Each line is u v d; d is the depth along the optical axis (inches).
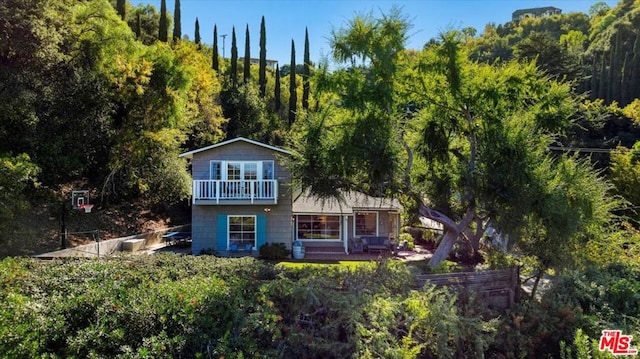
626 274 368.5
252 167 723.4
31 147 685.3
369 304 253.9
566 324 297.6
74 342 185.9
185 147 1095.6
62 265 280.4
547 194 374.6
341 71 438.9
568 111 450.0
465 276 327.9
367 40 424.8
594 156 1059.3
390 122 443.8
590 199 385.4
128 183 858.8
